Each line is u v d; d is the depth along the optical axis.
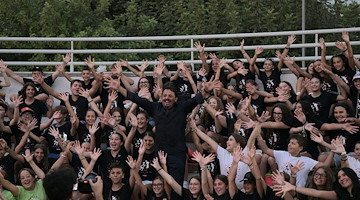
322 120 15.91
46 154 15.22
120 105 17.30
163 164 13.66
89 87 17.89
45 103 17.73
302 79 17.55
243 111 15.08
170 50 18.92
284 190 12.88
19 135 16.27
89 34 25.11
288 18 25.16
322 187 13.10
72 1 25.69
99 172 15.20
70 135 16.11
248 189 13.47
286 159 14.23
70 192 7.51
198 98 13.54
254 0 25.05
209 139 14.71
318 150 14.94
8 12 25.91
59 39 19.22
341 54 16.97
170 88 13.55
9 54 25.44
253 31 24.53
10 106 17.62
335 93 16.08
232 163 13.57
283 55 17.92
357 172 13.93
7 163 15.26
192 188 13.84
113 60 24.48
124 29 26.00
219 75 17.41
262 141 14.35
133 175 14.39
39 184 14.03
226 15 25.00
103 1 26.42
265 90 17.89
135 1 27.44
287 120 15.10
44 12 25.27
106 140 16.28
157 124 13.67
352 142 15.08
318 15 25.88
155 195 14.09
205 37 18.92
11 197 13.84
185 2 26.38
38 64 18.97
